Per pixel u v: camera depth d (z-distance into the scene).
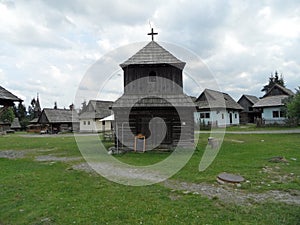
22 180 8.94
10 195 7.28
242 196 6.89
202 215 5.62
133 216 5.66
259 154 13.59
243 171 9.72
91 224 5.35
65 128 55.09
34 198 6.99
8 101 19.00
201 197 6.82
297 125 34.88
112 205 6.35
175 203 6.41
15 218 5.75
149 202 6.52
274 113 40.41
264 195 6.95
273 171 9.68
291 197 6.77
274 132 27.77
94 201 6.66
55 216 5.77
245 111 56.31
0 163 12.77
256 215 5.57
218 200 6.57
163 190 7.54
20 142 26.88
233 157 12.95
